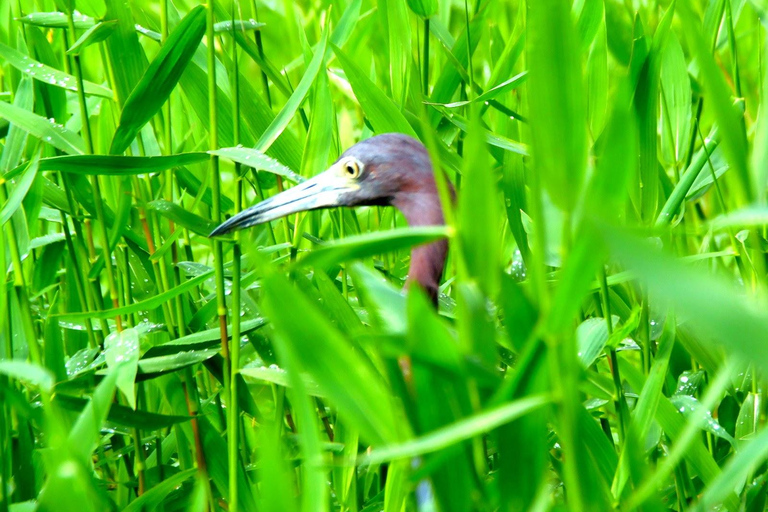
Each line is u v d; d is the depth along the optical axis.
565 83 2.58
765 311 2.31
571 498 2.94
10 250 5.42
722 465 5.65
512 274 6.59
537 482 3.18
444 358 2.93
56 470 3.03
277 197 5.60
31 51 6.25
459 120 5.86
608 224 2.37
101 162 5.00
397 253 6.91
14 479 5.32
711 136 5.57
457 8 9.67
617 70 7.66
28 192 5.55
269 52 10.77
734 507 4.90
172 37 5.05
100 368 5.75
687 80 6.14
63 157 4.91
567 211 2.70
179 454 5.86
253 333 5.75
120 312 5.12
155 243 6.55
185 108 7.42
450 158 5.75
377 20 8.12
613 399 4.95
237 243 5.05
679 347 6.29
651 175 5.32
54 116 6.36
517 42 6.26
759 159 3.35
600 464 4.56
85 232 6.85
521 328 3.05
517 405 2.80
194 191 6.62
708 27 6.41
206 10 5.02
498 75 6.43
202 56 6.08
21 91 5.72
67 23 5.58
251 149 5.05
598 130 6.01
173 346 5.30
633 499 3.26
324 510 3.07
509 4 8.43
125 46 5.57
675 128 6.24
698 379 5.98
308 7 9.85
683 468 5.23
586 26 5.84
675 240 6.41
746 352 2.24
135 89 5.16
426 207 5.43
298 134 8.28
